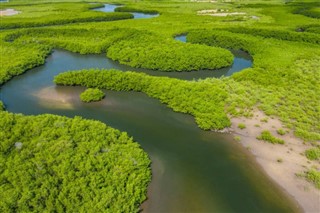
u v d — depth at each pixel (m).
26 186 20.69
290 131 28.58
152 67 46.84
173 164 25.14
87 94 36.34
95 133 26.48
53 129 26.69
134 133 29.62
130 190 21.20
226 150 26.84
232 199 21.67
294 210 20.66
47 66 48.44
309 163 24.50
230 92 35.97
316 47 53.66
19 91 39.28
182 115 32.94
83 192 20.59
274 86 37.50
